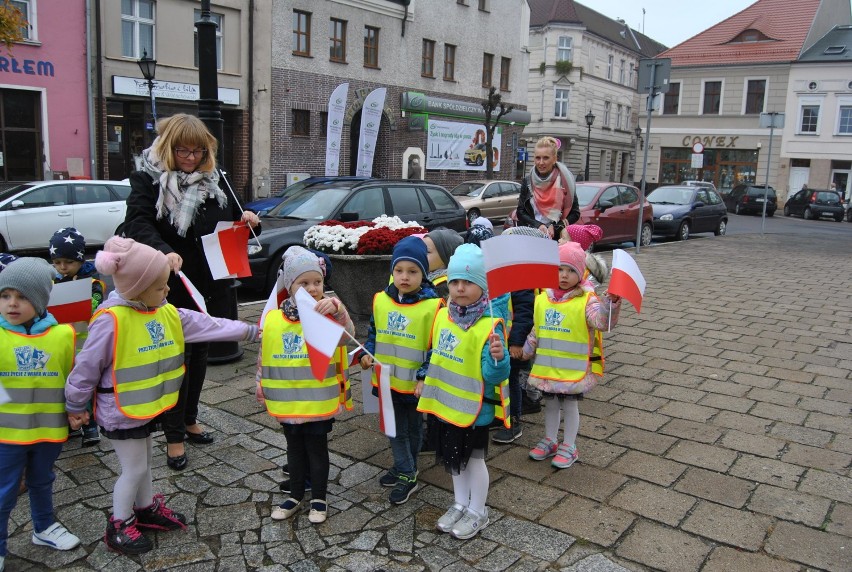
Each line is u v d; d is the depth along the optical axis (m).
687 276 11.36
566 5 45.41
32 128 18.09
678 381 5.69
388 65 27.06
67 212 12.82
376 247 5.67
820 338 7.19
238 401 5.09
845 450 4.34
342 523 3.46
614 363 6.20
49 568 3.07
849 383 5.68
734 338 7.14
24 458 3.03
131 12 19.52
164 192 3.97
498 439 4.45
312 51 24.11
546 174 5.32
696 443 4.43
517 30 33.25
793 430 4.66
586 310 3.92
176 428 3.98
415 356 3.62
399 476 3.74
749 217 33.69
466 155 31.08
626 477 3.96
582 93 46.59
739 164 42.69
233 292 5.26
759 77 41.16
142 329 3.14
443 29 29.20
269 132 23.19
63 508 3.57
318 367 3.12
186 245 4.17
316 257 3.54
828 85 38.84
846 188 39.12
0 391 2.80
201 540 3.30
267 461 4.14
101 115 18.98
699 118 43.53
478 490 3.36
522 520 3.48
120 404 3.06
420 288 3.72
